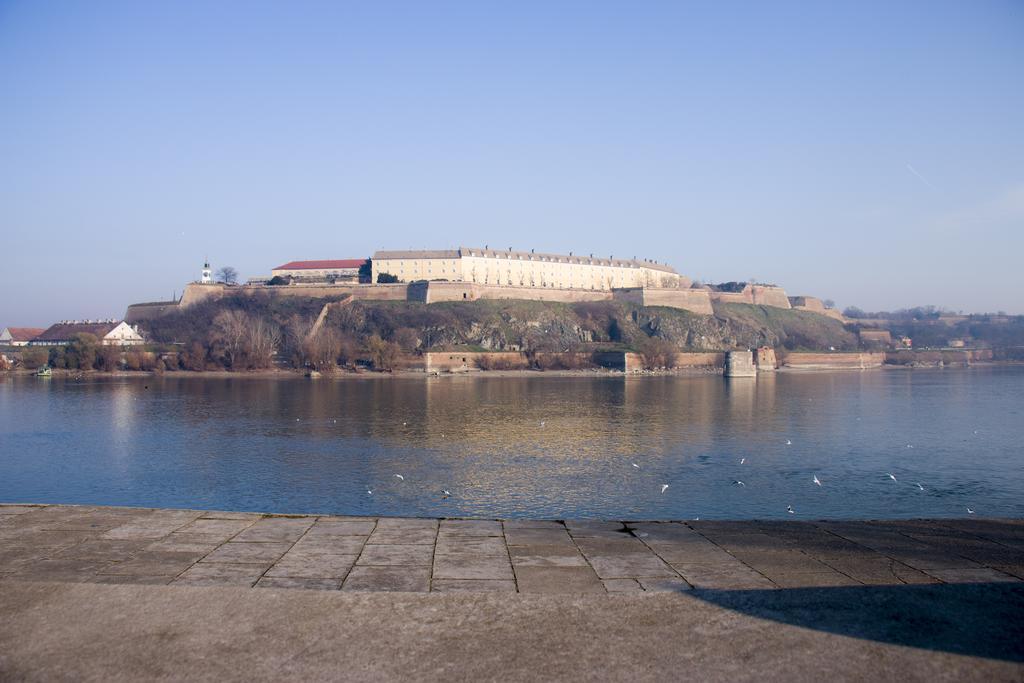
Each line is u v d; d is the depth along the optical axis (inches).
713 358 7701.8
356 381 5541.3
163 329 7268.7
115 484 1899.6
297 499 1713.8
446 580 442.3
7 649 352.8
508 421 3154.5
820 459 2261.3
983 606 403.5
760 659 341.1
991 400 4323.3
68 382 5319.9
